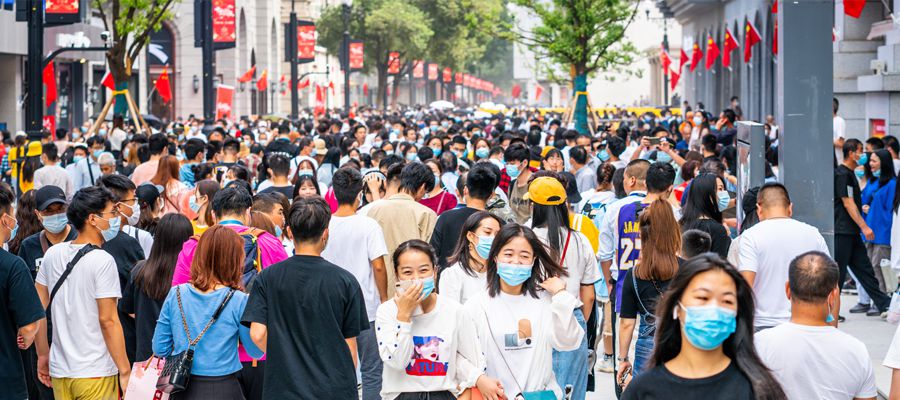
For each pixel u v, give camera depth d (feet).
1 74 207.10
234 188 43.75
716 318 23.15
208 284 37.04
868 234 66.90
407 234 51.26
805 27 53.42
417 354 34.14
